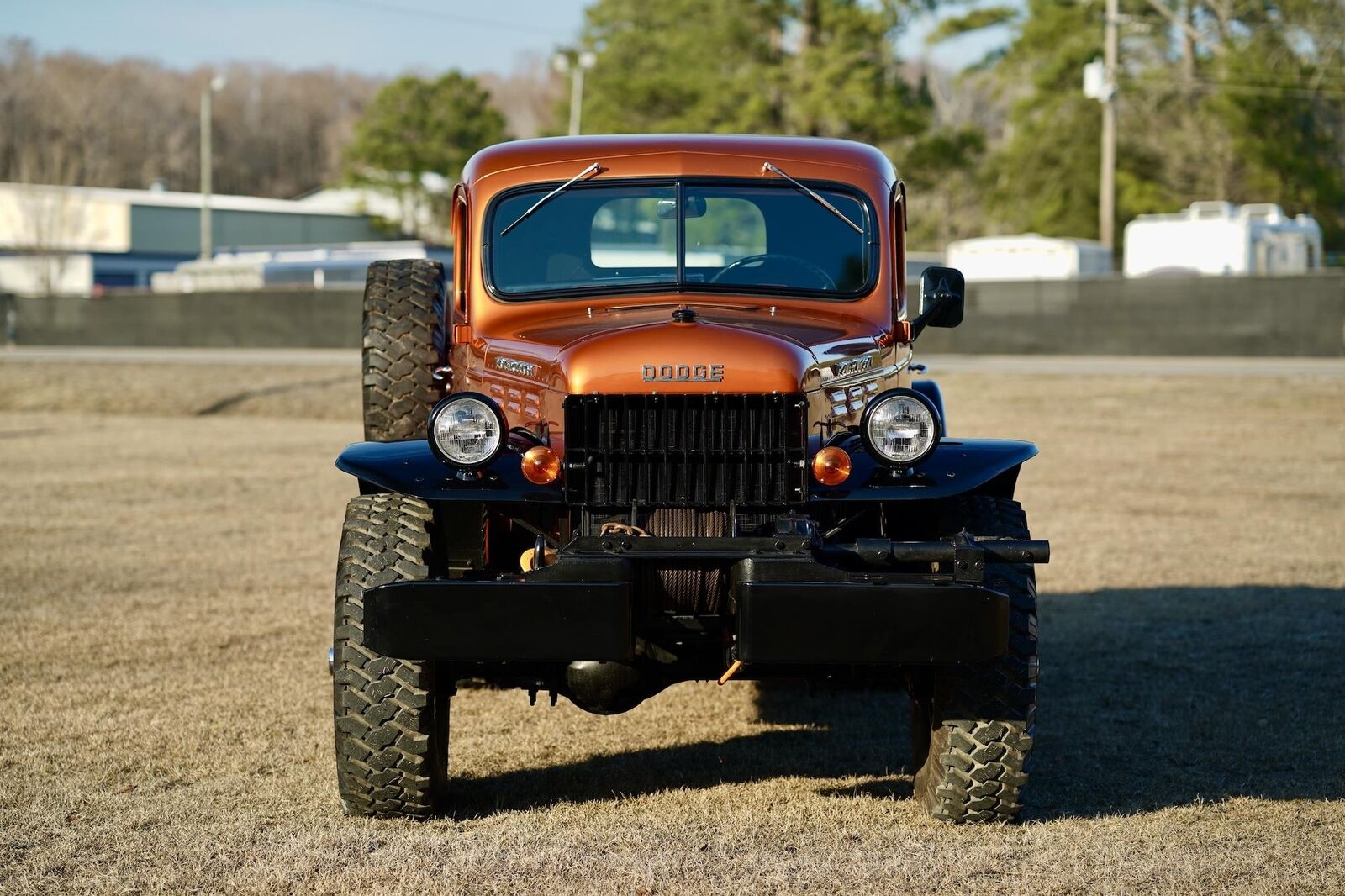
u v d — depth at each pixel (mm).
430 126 65125
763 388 4434
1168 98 48000
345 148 67062
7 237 60906
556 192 5457
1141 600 8695
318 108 131625
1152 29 47812
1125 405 21594
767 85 39156
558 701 6426
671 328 4590
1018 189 50188
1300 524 11797
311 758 5426
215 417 23906
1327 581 9273
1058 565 9961
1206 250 31547
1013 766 4484
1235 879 4090
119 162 110188
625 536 4258
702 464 4430
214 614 8211
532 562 4605
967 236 58875
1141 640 7605
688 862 4246
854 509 4953
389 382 5770
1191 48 47156
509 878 4121
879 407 4516
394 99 65875
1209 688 6555
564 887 4047
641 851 4355
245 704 6219
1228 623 7996
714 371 4430
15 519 12180
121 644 7418
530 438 4746
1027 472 15289
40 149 102125
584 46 52125
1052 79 48844
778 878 4102
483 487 4512
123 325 39531
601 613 4082
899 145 39281
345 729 4512
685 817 4727
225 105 126750
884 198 5512
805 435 4457
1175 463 16000
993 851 4336
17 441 19312
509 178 5488
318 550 10648
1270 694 6426
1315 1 45844
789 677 4758
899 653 4078
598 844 4430
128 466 16250
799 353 4582
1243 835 4492
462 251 5562
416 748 4516
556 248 5418
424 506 4727
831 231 5473
